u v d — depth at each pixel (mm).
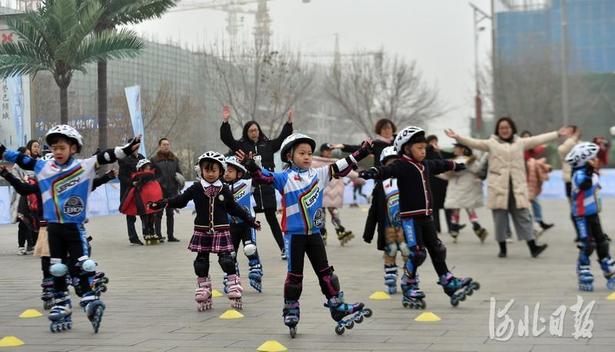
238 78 48781
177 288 10039
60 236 7449
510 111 53344
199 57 44031
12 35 24094
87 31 22047
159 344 6773
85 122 32062
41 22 21812
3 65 22062
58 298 7477
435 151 13859
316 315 7984
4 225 21391
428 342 6613
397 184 8406
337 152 35531
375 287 9789
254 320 7836
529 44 54781
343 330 7008
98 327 7355
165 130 37469
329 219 22047
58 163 7488
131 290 9891
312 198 7125
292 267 7055
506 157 12531
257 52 48375
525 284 9703
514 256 12859
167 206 8500
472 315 7793
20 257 14016
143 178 15586
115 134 32906
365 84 61438
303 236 7094
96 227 20484
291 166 7281
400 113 62781
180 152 37656
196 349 6551
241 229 9750
